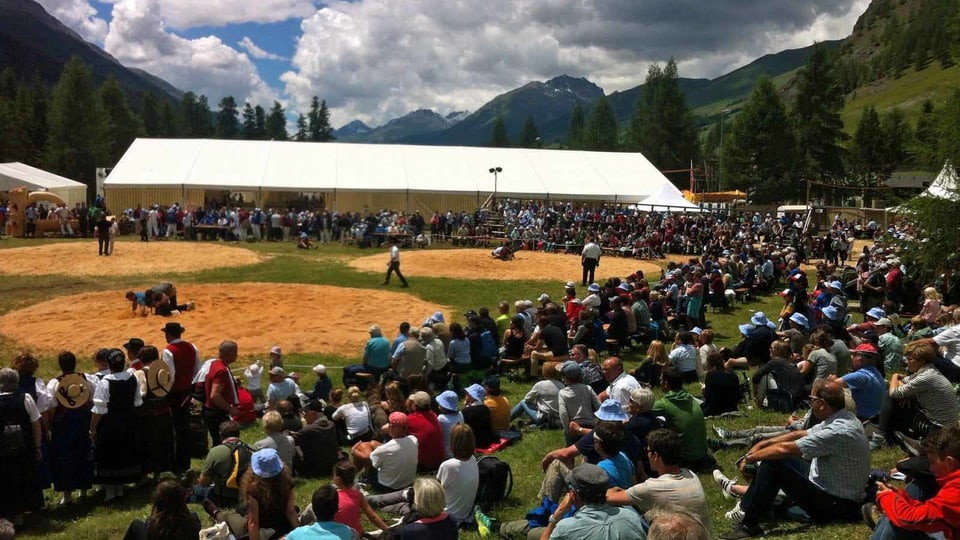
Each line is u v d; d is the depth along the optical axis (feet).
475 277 93.50
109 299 70.33
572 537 17.30
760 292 85.46
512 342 47.09
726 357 46.06
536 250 128.67
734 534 22.02
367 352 43.32
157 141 167.63
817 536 20.72
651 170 181.57
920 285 71.05
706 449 27.99
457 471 24.31
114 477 27.09
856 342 44.45
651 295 60.39
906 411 27.30
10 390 24.64
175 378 29.81
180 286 79.46
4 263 92.73
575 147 471.62
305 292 77.66
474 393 33.06
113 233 101.45
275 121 538.06
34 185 146.61
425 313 68.49
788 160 273.54
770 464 22.07
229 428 26.40
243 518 21.66
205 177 154.30
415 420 29.19
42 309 65.26
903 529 17.11
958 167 71.31
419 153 177.37
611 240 124.67
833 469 21.68
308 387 44.80
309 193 156.76
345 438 33.22
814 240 125.39
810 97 292.20
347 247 127.44
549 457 24.50
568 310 57.57
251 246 122.11
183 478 28.40
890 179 281.54
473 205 163.02
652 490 19.01
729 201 217.77
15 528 24.88
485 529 23.65
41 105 329.93
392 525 24.20
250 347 53.21
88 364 48.83
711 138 565.12
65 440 26.55
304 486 28.35
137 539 18.99
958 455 16.62
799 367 37.76
